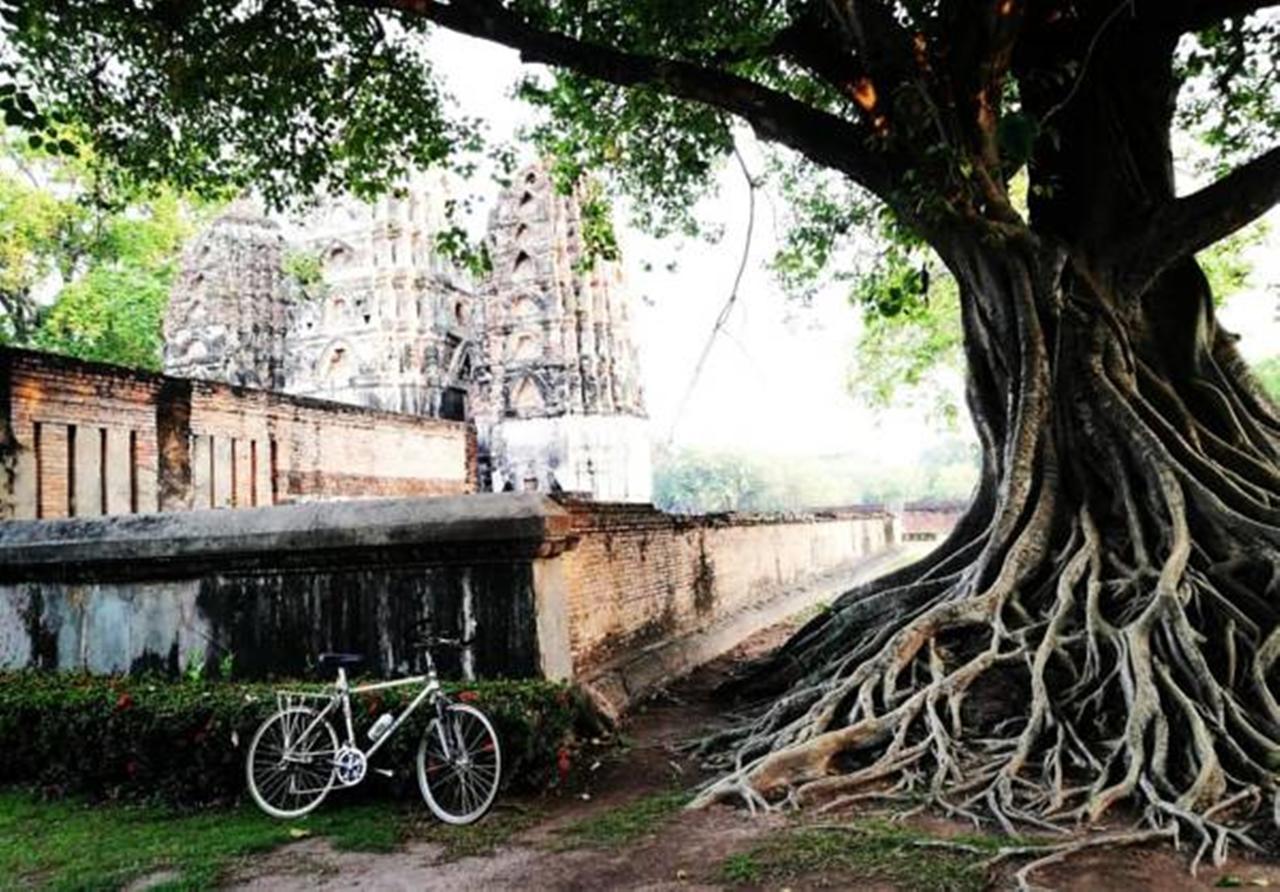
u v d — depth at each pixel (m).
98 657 7.89
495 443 46.12
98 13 8.48
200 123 10.56
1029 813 5.13
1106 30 8.92
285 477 19.22
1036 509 7.92
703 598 13.21
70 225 30.48
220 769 6.02
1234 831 4.69
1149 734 5.66
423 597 7.23
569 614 8.12
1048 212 9.18
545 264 46.09
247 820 5.67
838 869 4.40
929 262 11.67
